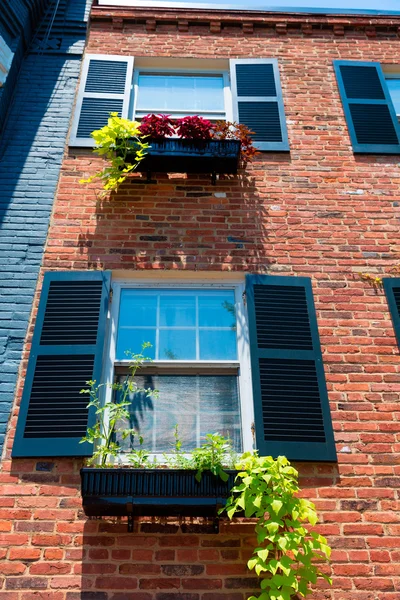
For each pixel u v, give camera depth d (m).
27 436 3.61
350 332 4.25
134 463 3.29
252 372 3.98
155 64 6.16
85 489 3.13
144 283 4.46
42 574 3.20
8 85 5.35
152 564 3.26
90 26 6.30
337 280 4.52
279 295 4.37
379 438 3.78
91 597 3.14
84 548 3.29
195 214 4.80
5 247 4.48
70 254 4.50
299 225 4.81
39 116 5.40
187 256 4.54
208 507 3.23
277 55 6.20
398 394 3.98
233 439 3.82
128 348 4.15
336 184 5.12
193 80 6.15
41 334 4.03
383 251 4.71
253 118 5.56
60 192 4.87
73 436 3.62
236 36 6.35
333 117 5.64
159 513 3.32
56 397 3.77
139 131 4.86
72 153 5.16
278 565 2.95
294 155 5.30
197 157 4.85
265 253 4.62
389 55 6.38
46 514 3.38
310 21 6.47
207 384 4.04
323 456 3.66
